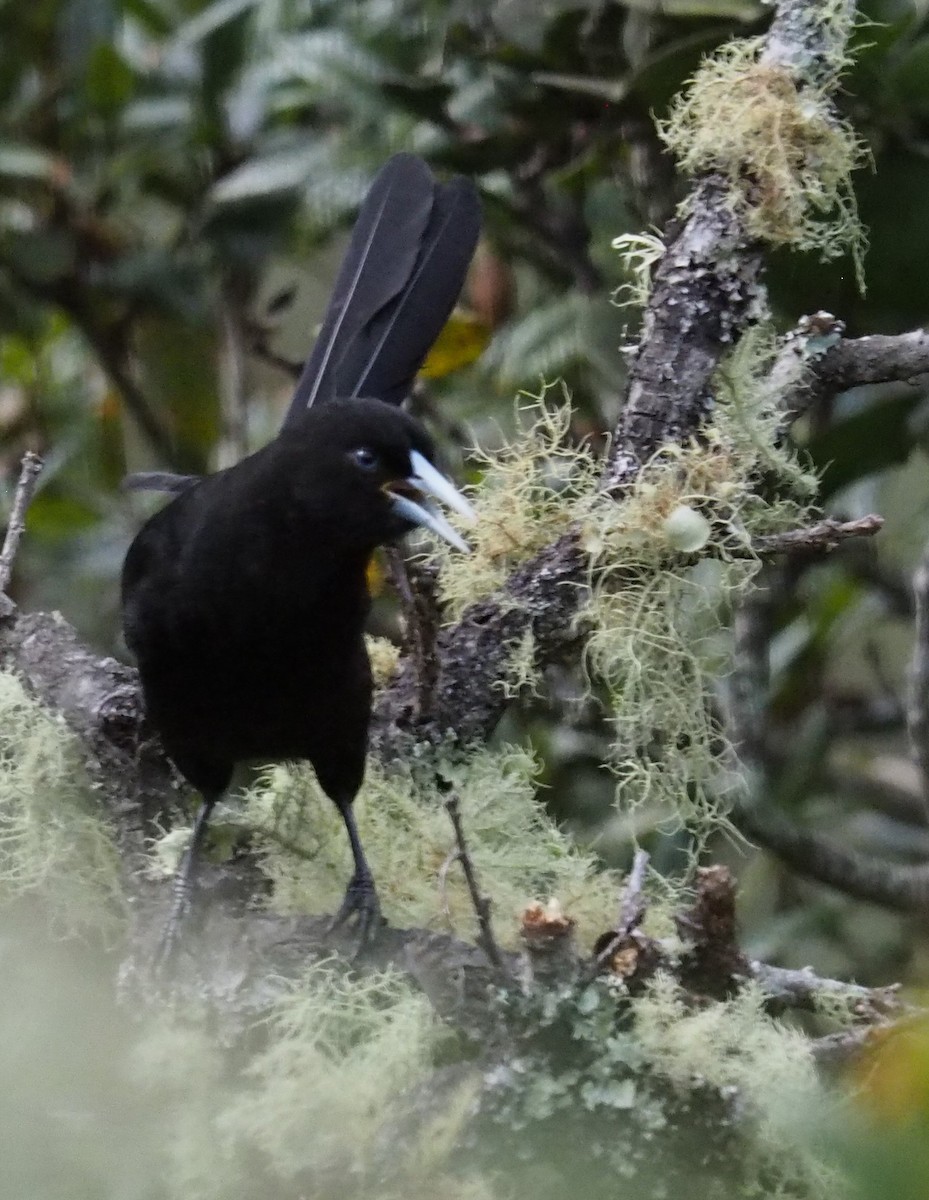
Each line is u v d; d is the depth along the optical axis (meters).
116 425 11.55
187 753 7.21
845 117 7.42
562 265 10.02
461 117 9.35
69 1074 6.01
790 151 6.93
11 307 11.17
